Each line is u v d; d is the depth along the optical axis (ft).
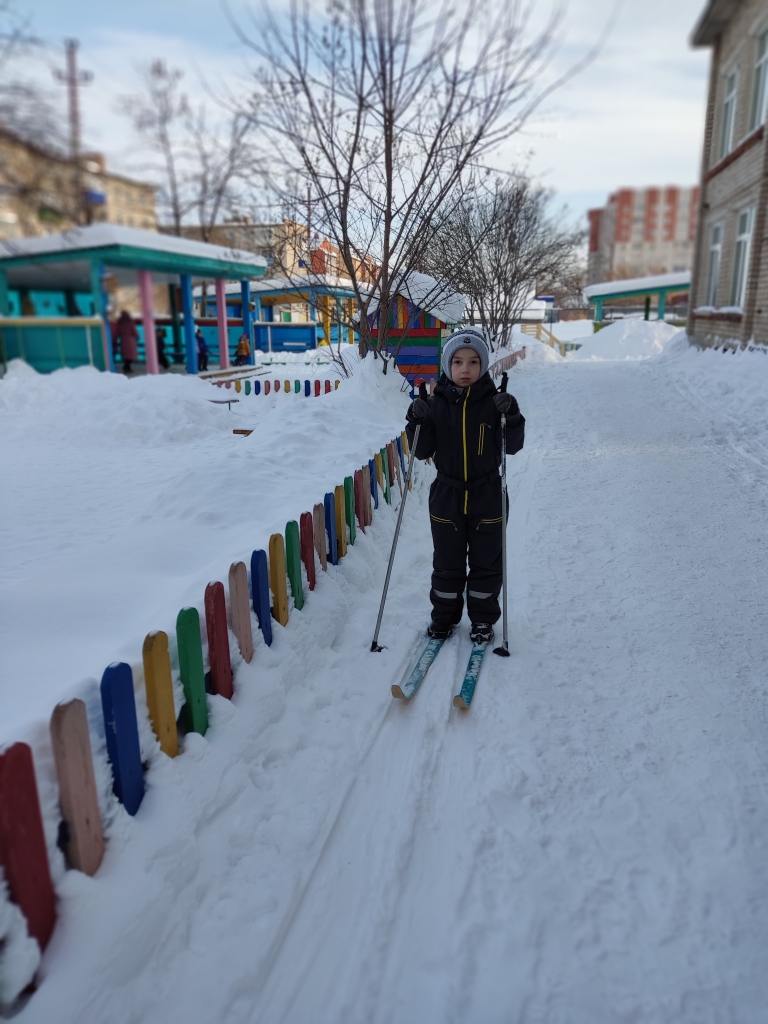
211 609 8.04
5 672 7.45
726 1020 5.46
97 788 6.06
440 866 7.04
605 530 16.35
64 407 32.35
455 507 10.98
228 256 48.52
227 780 7.52
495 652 11.05
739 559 14.24
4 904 4.84
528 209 54.90
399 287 28.37
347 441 20.04
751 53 43.60
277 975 5.88
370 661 10.93
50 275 43.37
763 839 7.19
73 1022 5.00
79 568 11.00
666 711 9.42
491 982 5.82
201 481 14.60
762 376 32.30
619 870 6.92
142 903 5.84
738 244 46.78
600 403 34.53
